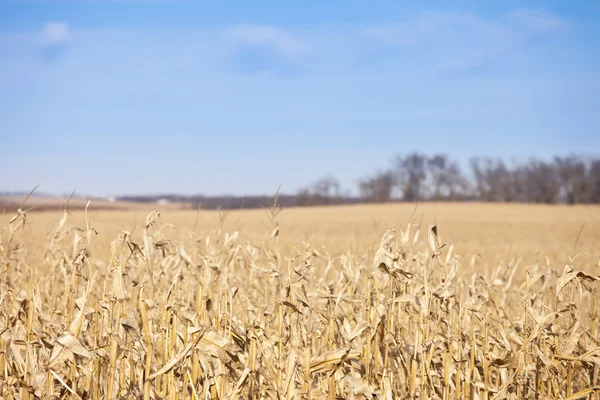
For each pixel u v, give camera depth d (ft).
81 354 10.73
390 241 13.24
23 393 11.80
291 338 12.64
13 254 18.49
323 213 214.69
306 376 11.94
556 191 342.85
